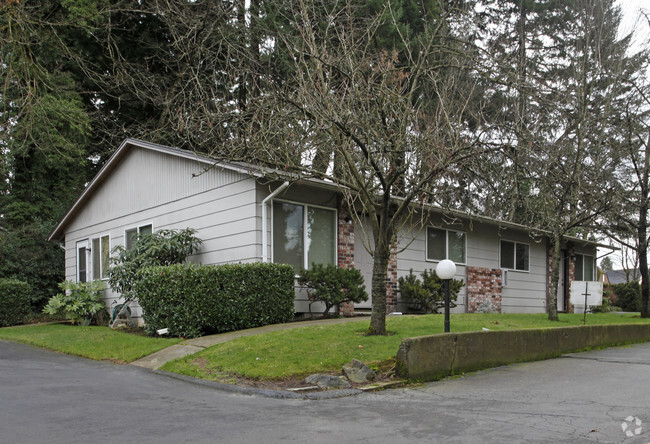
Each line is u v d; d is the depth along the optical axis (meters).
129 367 8.84
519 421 5.30
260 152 9.80
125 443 4.59
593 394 6.57
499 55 14.95
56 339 11.91
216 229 13.16
